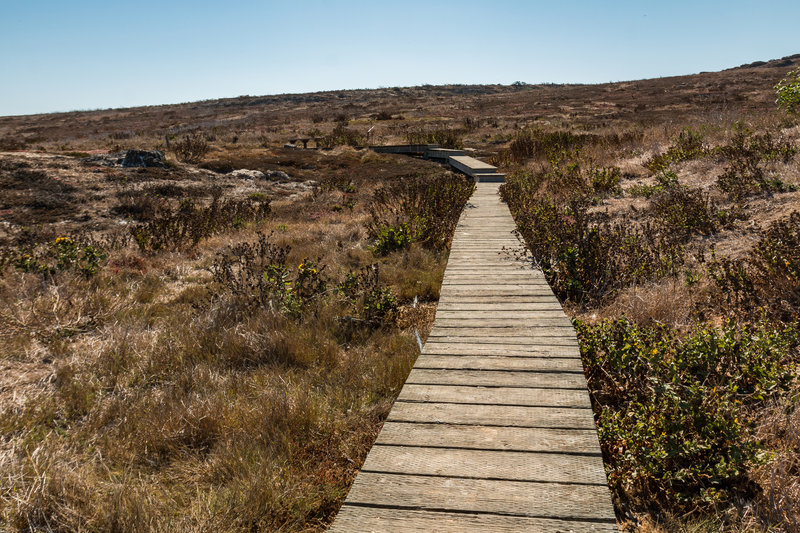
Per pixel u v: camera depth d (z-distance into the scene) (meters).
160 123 48.62
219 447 3.38
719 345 3.45
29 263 7.52
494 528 2.05
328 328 5.39
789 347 3.80
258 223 12.32
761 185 7.88
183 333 5.41
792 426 2.93
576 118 35.50
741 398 3.32
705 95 41.25
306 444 3.44
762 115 15.76
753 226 6.70
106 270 7.98
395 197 12.72
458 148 26.75
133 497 2.88
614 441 3.08
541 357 3.78
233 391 4.26
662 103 39.41
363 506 2.21
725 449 2.84
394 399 3.97
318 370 4.56
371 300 5.66
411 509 2.18
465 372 3.58
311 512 2.87
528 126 32.91
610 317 5.12
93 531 2.71
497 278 6.07
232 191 16.61
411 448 2.66
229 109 62.97
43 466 3.14
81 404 4.11
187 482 3.17
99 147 25.66
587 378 3.87
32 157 17.17
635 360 3.63
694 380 3.33
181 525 2.69
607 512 2.12
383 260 8.15
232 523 2.70
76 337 5.56
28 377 4.61
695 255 5.77
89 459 3.39
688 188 9.30
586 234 6.58
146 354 4.99
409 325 5.55
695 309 4.71
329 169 21.61
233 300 6.14
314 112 52.53
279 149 25.50
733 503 2.65
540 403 3.09
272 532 2.68
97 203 13.66
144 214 13.13
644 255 6.14
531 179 13.30
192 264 8.84
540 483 2.33
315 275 6.33
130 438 3.58
